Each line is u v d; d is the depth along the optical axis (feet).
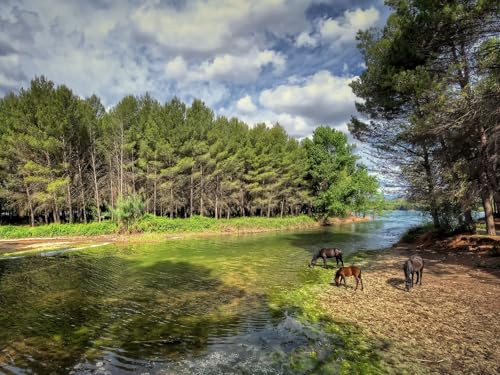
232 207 179.22
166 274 53.88
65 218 150.51
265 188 167.63
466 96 52.19
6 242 97.40
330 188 179.73
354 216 233.76
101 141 134.41
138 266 60.80
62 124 112.47
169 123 137.49
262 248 85.92
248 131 177.37
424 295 38.22
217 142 146.20
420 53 61.11
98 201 130.11
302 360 23.27
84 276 52.54
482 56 52.75
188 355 24.59
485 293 37.45
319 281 48.26
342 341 26.30
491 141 54.95
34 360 24.04
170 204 140.46
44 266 61.00
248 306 36.63
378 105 78.13
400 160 84.74
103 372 22.18
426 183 79.46
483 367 21.24
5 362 23.73
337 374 21.06
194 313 34.50
